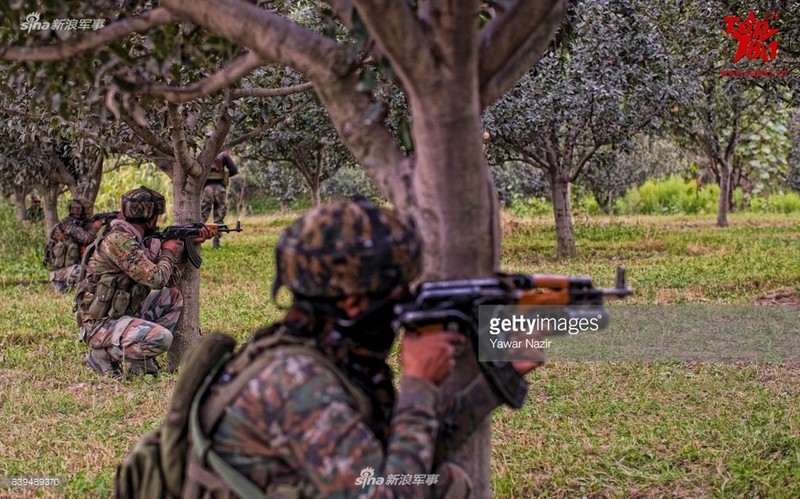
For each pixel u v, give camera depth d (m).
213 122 8.03
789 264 11.84
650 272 11.68
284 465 1.79
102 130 7.20
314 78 2.40
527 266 13.62
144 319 6.86
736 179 26.69
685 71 12.61
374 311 1.83
